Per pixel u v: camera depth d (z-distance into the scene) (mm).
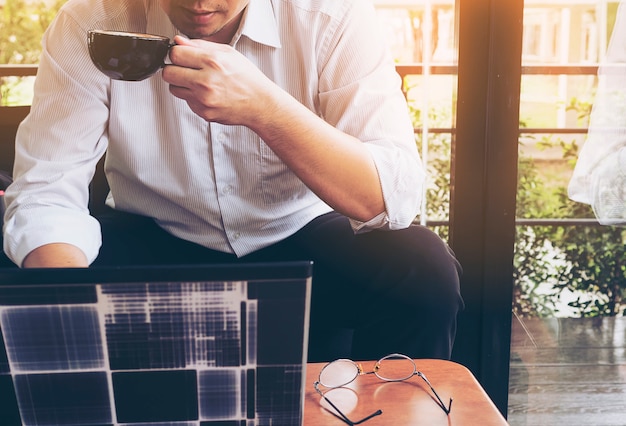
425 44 2432
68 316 603
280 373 642
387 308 1328
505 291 1876
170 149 1374
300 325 622
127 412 643
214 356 627
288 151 1117
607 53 2061
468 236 1867
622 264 2227
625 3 2027
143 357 622
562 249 2271
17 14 3566
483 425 792
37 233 1095
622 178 2096
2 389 628
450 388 894
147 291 599
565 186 2285
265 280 602
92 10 1295
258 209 1433
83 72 1271
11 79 3209
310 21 1341
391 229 1296
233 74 1002
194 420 650
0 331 603
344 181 1164
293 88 1386
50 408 639
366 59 1332
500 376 1907
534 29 2213
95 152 1338
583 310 2279
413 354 1311
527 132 2285
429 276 1301
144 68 927
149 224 1460
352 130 1307
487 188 1831
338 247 1400
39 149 1264
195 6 1063
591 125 2127
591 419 1806
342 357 1519
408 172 1232
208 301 605
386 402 854
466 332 1907
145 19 1332
